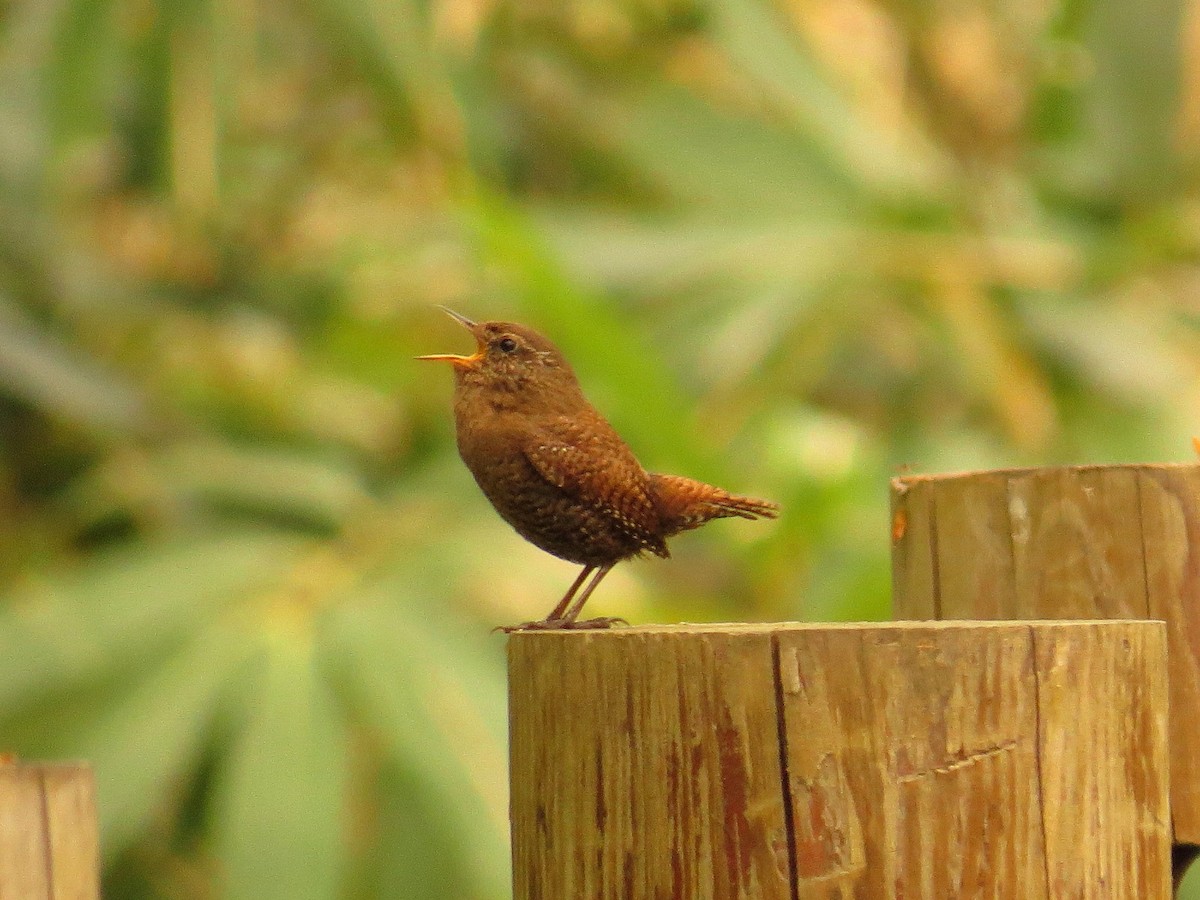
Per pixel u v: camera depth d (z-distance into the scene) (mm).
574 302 9359
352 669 9906
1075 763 4203
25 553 12703
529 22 14359
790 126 13156
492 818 9461
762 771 4105
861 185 12898
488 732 9820
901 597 6207
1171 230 12664
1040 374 12562
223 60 12500
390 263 13266
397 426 13219
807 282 12219
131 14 12320
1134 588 5656
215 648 10031
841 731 4086
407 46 12102
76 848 4949
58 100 12352
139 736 9727
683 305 12234
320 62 14281
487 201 9953
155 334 13570
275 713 9664
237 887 9148
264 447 12781
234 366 13219
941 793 4086
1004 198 13352
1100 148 12984
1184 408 12000
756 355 11820
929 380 13617
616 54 14391
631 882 4230
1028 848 4133
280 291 14203
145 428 12875
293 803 9359
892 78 13562
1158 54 12656
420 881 10141
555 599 10609
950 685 4109
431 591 10578
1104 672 4254
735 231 12508
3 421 13328
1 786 4820
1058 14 13398
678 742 4184
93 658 10211
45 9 12430
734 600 11070
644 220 12781
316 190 14375
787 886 4082
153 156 12977
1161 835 4383
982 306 12430
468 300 12930
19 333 12562
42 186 13102
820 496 9977
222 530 11422
